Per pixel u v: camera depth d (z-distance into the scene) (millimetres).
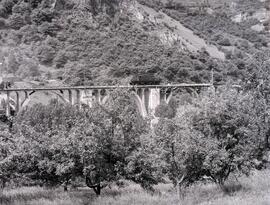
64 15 159375
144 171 22422
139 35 167125
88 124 21859
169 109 88188
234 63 172500
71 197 23109
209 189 24234
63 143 22203
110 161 22656
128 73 126062
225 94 23828
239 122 23266
